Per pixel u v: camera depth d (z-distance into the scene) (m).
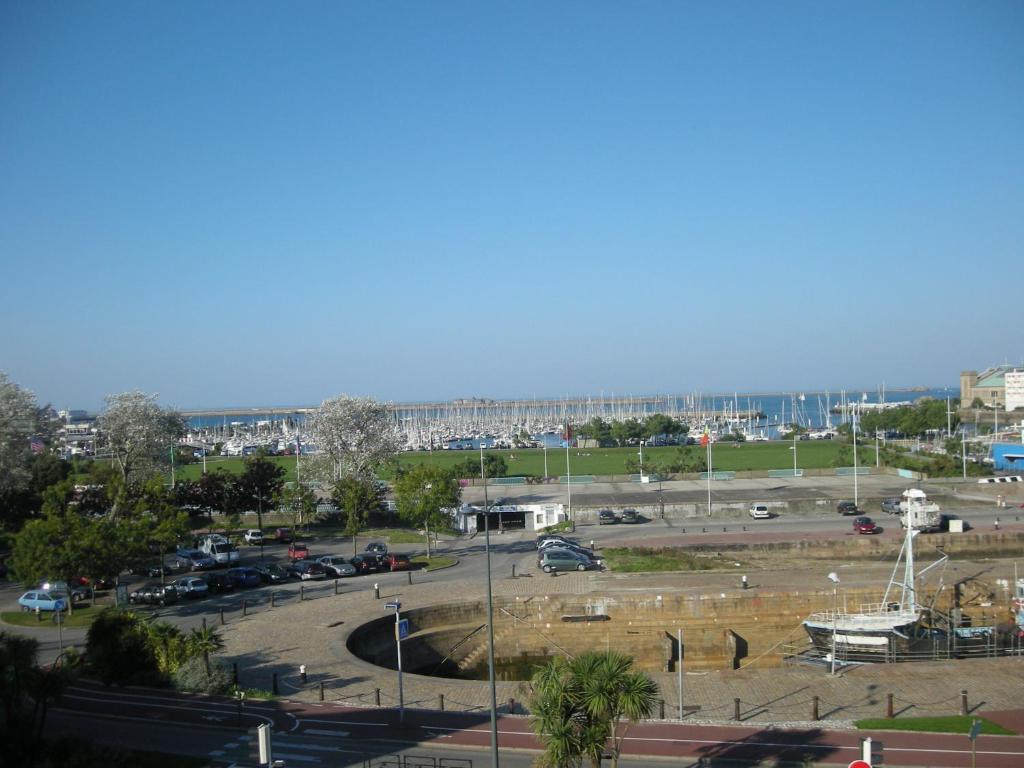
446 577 65.25
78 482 90.62
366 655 49.84
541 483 119.25
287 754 30.77
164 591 57.62
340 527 92.69
